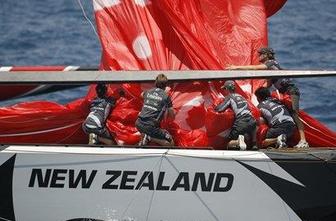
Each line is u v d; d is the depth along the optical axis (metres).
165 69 47.72
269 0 52.91
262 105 46.31
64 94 71.69
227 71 45.47
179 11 47.81
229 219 43.59
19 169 43.94
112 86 47.41
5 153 43.91
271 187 43.56
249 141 45.28
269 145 46.03
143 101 45.78
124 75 45.28
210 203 43.59
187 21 47.81
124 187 43.72
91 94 47.53
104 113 46.16
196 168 43.59
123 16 48.47
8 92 50.25
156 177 43.66
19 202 44.00
